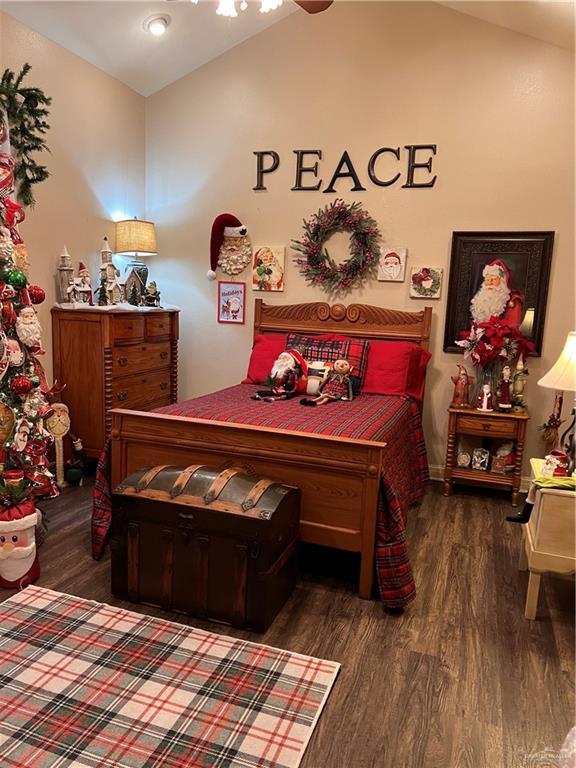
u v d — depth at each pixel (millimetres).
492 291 3830
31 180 3334
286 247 4371
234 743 1633
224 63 4332
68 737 1637
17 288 2695
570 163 3670
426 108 3898
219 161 4465
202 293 4660
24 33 3352
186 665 1972
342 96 4078
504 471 3793
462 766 1592
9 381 2646
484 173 3840
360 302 4219
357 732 1703
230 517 2154
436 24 3809
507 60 3699
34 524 2473
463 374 3869
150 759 1568
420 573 2732
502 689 1915
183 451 2684
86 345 3678
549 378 2604
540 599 2520
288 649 2094
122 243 4227
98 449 3764
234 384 4664
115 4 3434
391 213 4066
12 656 1983
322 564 2818
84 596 2410
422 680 1949
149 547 2299
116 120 4250
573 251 3734
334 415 2977
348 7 3980
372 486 2379
